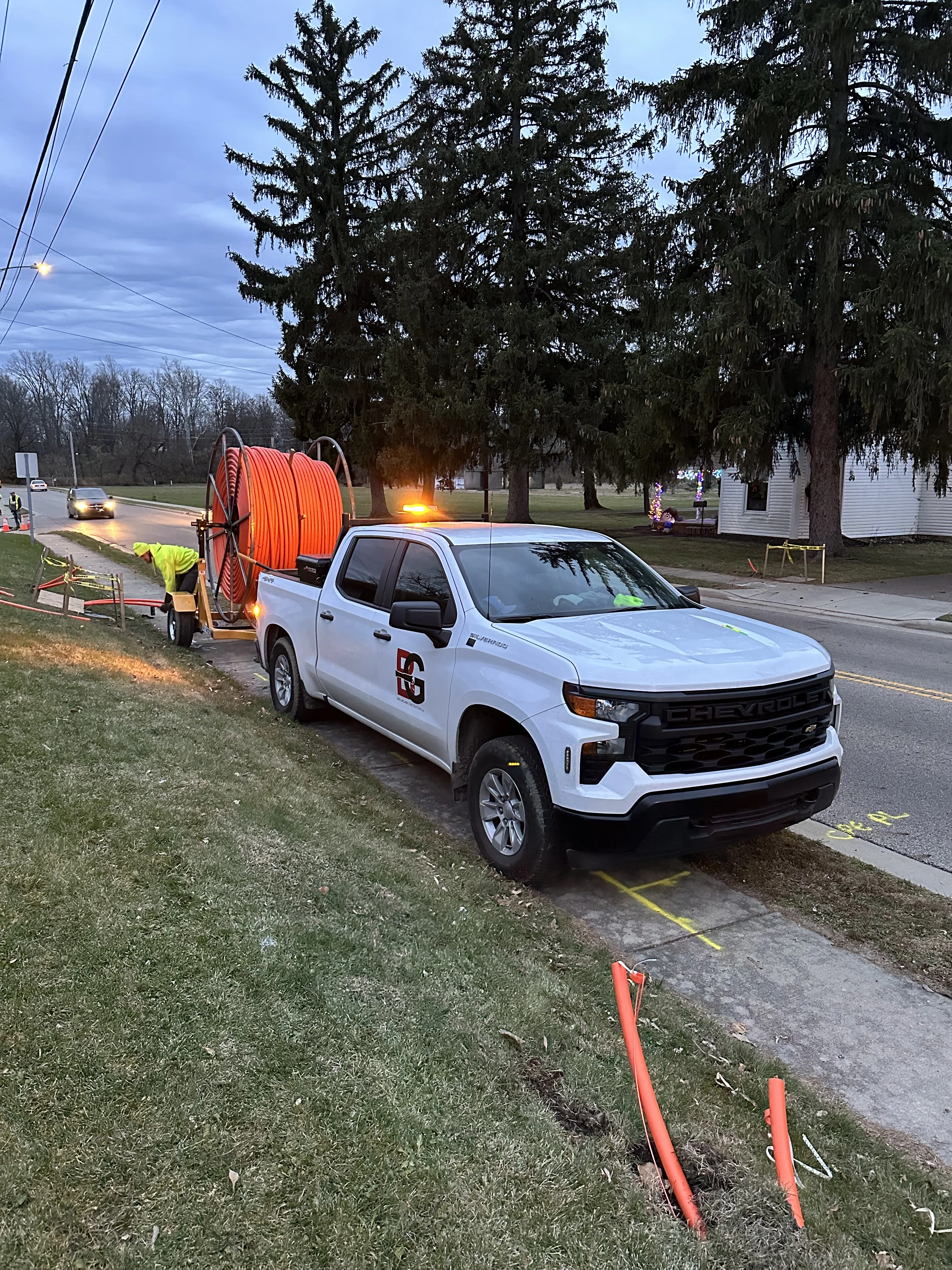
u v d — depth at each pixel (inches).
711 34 685.9
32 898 120.4
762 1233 82.4
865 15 593.0
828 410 739.4
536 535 218.7
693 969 144.3
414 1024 106.8
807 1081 116.3
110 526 1337.4
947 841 201.6
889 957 148.9
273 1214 75.9
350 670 237.9
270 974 111.7
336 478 408.5
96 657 309.1
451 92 1021.8
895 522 1095.6
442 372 1018.7
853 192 601.9
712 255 734.5
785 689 158.7
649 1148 92.8
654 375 714.2
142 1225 73.4
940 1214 92.6
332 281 1230.3
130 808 158.9
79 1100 85.9
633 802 146.6
